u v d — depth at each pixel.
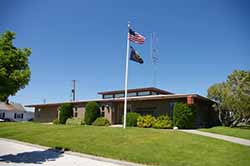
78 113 34.31
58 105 38.06
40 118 41.00
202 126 26.80
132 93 35.81
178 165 10.84
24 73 12.20
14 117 64.19
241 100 26.22
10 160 12.08
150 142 15.10
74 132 19.67
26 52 12.70
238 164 10.91
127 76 21.52
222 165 10.78
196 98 25.20
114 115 31.41
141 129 19.86
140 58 22.16
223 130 21.59
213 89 27.80
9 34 12.64
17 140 19.41
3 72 11.60
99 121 28.98
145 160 11.67
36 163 11.48
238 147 14.22
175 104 24.45
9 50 12.35
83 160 12.34
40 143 17.30
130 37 21.80
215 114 29.86
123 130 19.27
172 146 14.09
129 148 13.95
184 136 16.83
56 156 13.35
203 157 12.03
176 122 23.91
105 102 32.19
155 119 25.66
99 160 12.38
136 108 29.94
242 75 26.94
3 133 23.17
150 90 34.41
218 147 14.04
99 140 16.23
